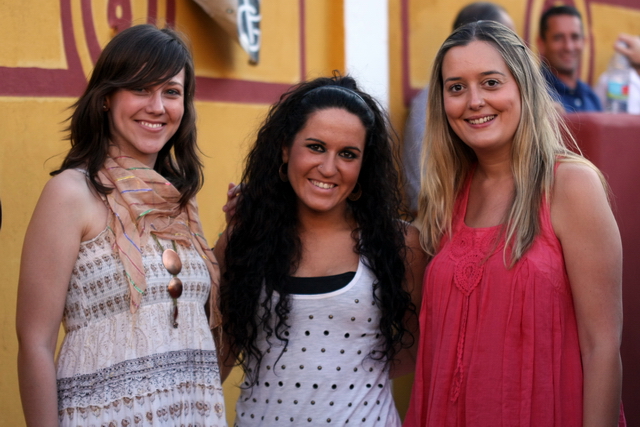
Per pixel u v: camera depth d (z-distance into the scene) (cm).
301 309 227
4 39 284
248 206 238
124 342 198
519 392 205
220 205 384
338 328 228
